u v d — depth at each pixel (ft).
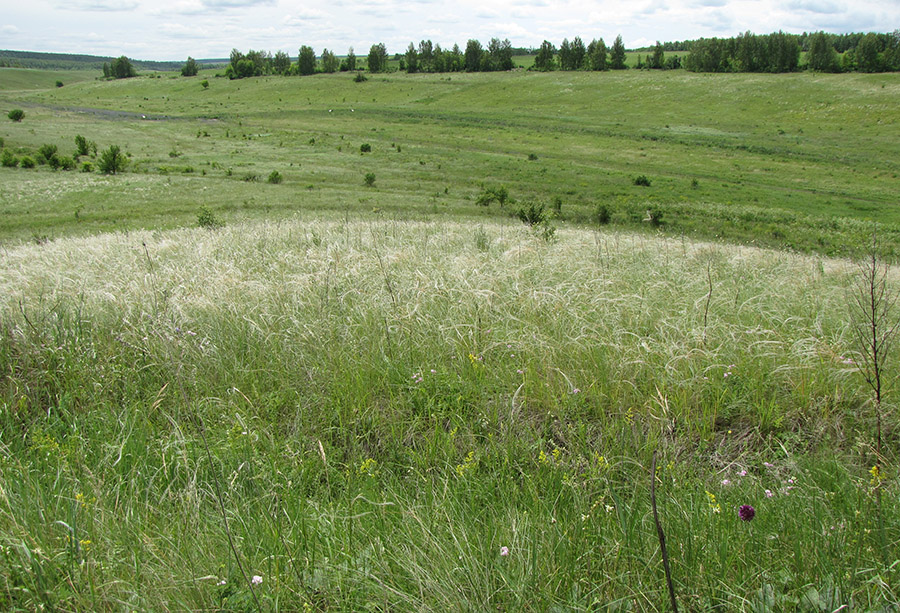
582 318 15.70
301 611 6.77
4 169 195.31
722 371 12.84
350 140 289.12
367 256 24.84
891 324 15.19
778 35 421.18
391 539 7.89
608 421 11.49
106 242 40.32
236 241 33.04
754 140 276.41
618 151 263.70
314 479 9.96
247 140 290.35
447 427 11.59
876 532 7.63
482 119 355.77
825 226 128.16
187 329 15.65
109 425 11.25
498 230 46.68
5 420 11.62
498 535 7.88
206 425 11.51
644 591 6.77
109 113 396.16
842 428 11.20
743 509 7.18
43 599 6.69
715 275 23.89
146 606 6.72
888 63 391.65
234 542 7.91
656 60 498.28
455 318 15.90
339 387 12.52
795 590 6.77
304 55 579.48
